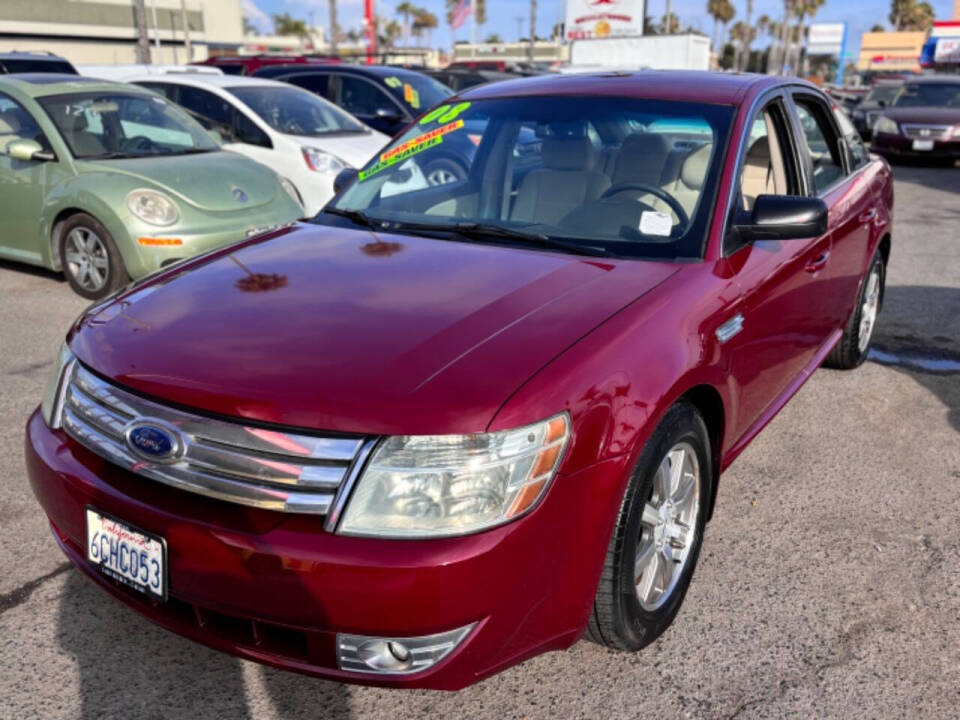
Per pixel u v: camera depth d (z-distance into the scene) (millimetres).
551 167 3316
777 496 3648
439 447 2020
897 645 2715
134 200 6043
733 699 2477
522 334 2312
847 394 4801
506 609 2090
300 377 2139
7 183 6562
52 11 37688
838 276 4121
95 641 2670
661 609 2674
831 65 87625
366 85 11531
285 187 6984
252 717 2395
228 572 2064
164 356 2281
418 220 3324
